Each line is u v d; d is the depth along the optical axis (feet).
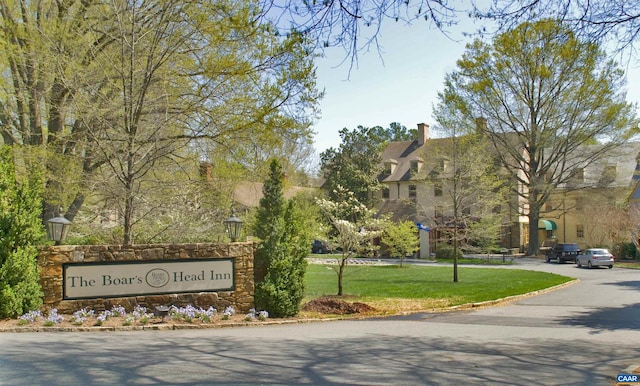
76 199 53.21
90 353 27.17
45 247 39.93
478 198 97.60
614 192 143.13
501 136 138.82
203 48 46.42
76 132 47.78
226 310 42.04
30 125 50.93
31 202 40.22
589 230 150.41
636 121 125.39
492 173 100.32
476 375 23.93
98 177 48.16
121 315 40.19
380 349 30.27
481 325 41.73
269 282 44.34
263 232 45.42
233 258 44.45
